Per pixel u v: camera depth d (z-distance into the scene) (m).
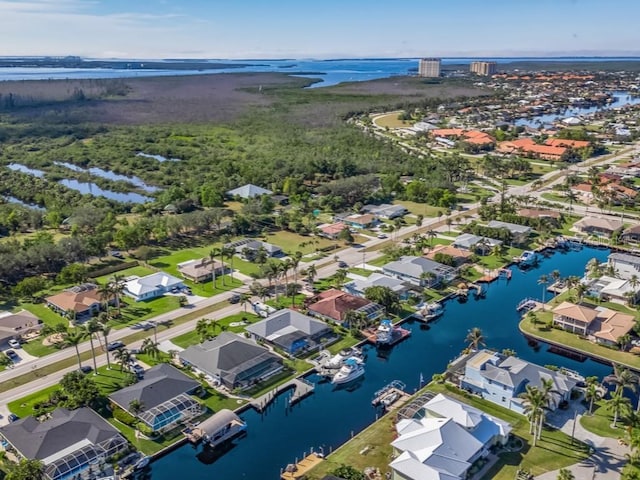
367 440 112.25
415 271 187.75
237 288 185.38
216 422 113.94
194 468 108.38
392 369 141.88
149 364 138.75
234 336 145.25
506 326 163.38
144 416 115.75
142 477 105.88
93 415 114.75
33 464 96.00
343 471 98.94
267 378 134.62
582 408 120.38
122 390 123.75
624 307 169.00
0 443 110.75
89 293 172.75
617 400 111.94
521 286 191.62
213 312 167.50
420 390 129.75
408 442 104.56
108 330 138.38
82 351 145.00
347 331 157.00
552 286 186.38
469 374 128.25
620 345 145.00
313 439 116.06
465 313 171.88
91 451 104.19
